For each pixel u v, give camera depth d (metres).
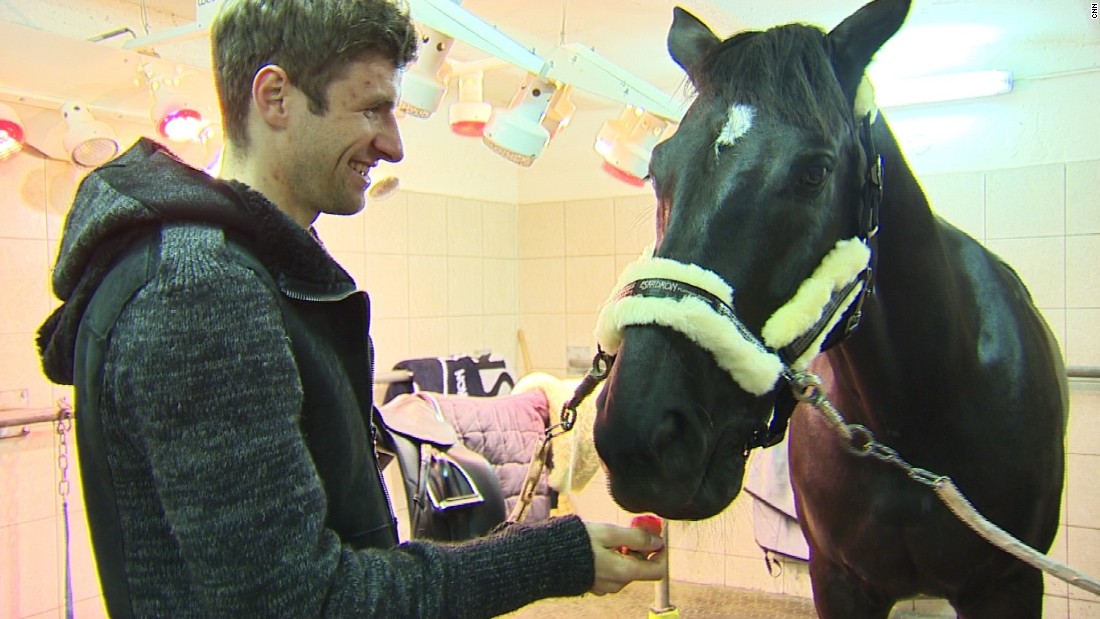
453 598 0.58
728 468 0.82
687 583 3.05
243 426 0.51
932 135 2.67
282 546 0.51
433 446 1.83
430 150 3.13
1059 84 2.50
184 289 0.52
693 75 0.98
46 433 2.02
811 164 0.83
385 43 0.65
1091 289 2.48
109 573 0.57
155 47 2.05
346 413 0.66
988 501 1.21
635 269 0.83
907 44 2.54
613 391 0.76
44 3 1.94
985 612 1.29
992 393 1.20
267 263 0.61
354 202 0.69
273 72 0.62
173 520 0.50
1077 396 2.50
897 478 1.20
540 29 2.50
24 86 1.80
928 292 1.10
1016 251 2.58
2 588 1.94
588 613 2.78
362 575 0.55
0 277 1.92
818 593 1.43
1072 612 2.53
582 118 3.38
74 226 0.60
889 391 1.15
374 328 2.91
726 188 0.82
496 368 3.02
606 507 3.26
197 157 1.93
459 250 3.28
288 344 0.57
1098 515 2.48
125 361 0.52
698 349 0.78
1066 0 2.15
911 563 1.25
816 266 0.87
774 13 2.37
